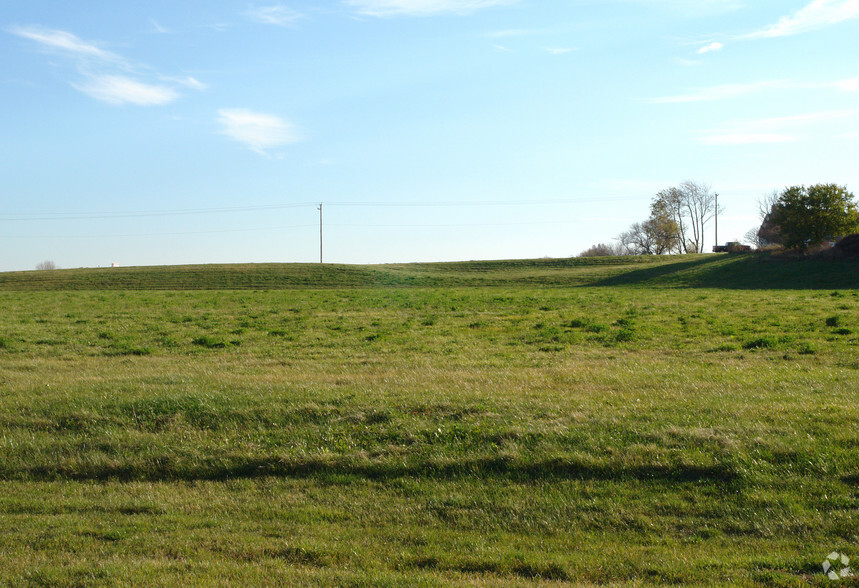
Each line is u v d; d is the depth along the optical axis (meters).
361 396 11.88
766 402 10.91
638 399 11.41
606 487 8.07
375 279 72.69
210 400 11.69
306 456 9.27
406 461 9.02
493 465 8.80
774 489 7.72
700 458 8.44
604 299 36.75
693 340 20.23
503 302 35.50
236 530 7.35
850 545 6.52
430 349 19.58
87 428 10.71
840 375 13.55
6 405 11.86
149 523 7.56
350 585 5.97
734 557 6.44
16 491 8.74
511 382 13.54
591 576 6.18
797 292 39.94
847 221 65.94
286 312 31.45
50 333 23.89
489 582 5.99
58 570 6.27
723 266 72.38
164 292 48.19
